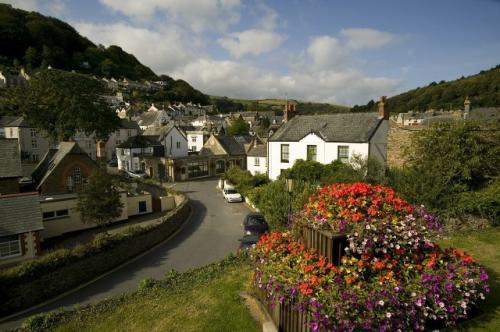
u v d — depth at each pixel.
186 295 8.84
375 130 24.52
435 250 5.95
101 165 36.09
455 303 5.27
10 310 12.24
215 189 39.12
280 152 29.83
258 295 7.55
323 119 29.12
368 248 5.32
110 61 173.12
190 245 19.34
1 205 17.64
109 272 15.74
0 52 122.31
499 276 7.42
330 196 6.29
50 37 145.88
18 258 17.45
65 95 42.47
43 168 31.22
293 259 6.13
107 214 22.05
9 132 52.62
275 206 17.11
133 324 7.71
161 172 46.81
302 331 5.36
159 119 87.25
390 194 6.19
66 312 8.79
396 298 4.84
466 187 12.66
